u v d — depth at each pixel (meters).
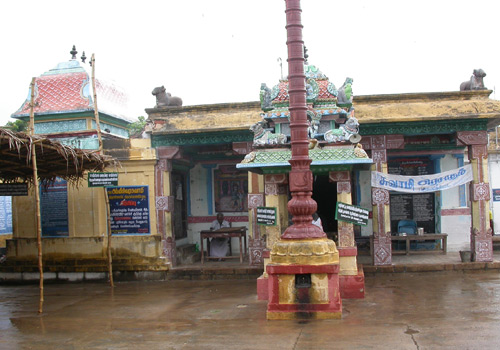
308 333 6.28
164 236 11.88
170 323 7.31
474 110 11.04
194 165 14.02
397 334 6.14
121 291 10.57
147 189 11.96
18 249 12.40
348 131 8.80
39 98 12.68
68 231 12.20
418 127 11.17
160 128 11.69
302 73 7.20
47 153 8.86
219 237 12.55
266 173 8.99
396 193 13.93
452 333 6.12
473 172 11.18
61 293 10.66
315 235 7.12
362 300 8.42
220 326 6.92
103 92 13.23
